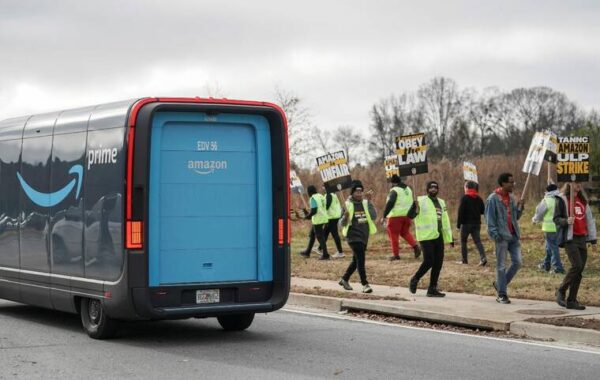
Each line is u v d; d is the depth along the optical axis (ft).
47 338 42.78
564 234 48.83
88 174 42.68
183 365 35.68
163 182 41.06
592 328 42.32
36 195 47.19
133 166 39.96
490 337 43.16
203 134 41.96
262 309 42.60
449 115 334.65
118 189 40.37
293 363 36.11
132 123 40.06
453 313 47.83
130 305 39.88
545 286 58.54
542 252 78.64
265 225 43.16
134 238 39.83
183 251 41.42
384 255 83.56
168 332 44.88
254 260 43.04
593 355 38.09
